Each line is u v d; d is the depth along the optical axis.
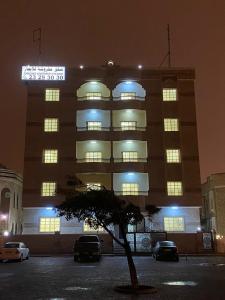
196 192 53.22
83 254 34.41
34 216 51.97
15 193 63.44
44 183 52.78
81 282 19.22
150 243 44.59
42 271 25.17
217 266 28.81
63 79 56.38
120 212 17.23
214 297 14.49
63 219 51.81
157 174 53.72
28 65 56.53
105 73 57.12
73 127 54.88
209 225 61.25
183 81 57.34
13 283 18.92
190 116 55.91
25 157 53.50
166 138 55.16
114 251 45.81
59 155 53.69
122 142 54.59
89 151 54.56
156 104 56.41
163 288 16.98
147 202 52.66
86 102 55.53
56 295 15.13
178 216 52.69
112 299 14.12
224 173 59.00
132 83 57.16
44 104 55.59
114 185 53.31
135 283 16.31
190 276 21.81
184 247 46.97
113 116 55.91
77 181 18.36
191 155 54.44
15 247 35.62
